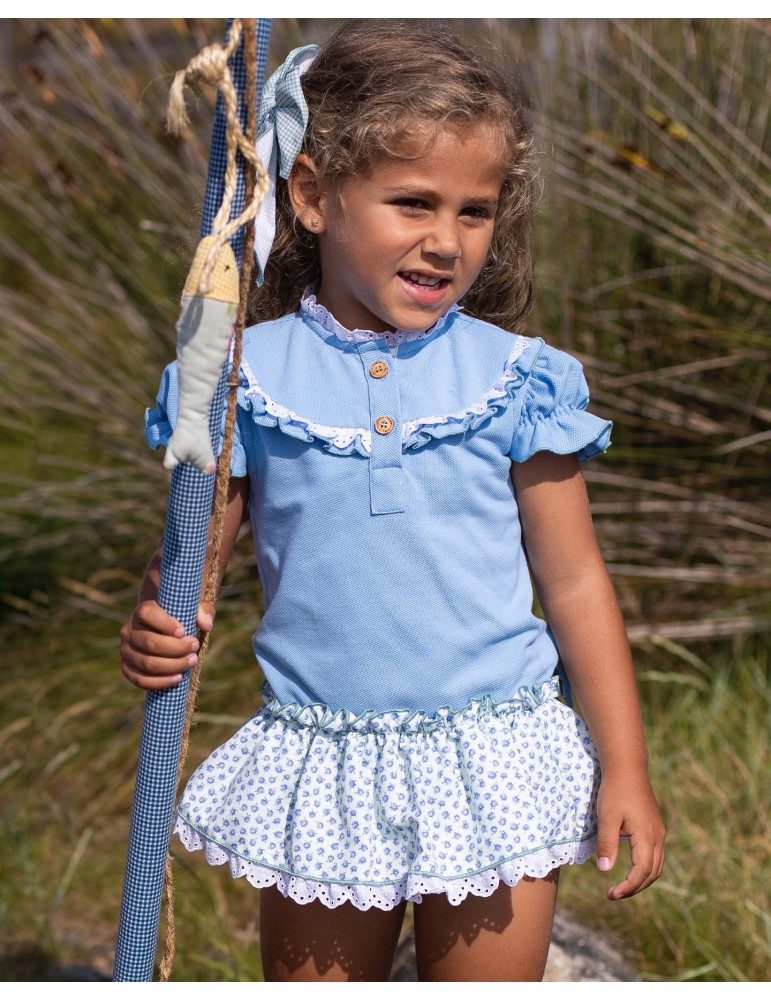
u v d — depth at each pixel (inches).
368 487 80.8
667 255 169.0
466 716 81.0
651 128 166.7
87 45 190.9
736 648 159.5
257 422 82.0
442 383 83.0
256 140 79.5
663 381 163.5
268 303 94.1
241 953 127.3
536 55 179.0
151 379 184.2
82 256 184.9
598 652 83.4
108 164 186.5
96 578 179.8
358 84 83.0
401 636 81.0
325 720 81.9
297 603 82.5
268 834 81.7
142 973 79.0
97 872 148.3
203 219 71.0
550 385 84.0
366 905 78.4
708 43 172.1
